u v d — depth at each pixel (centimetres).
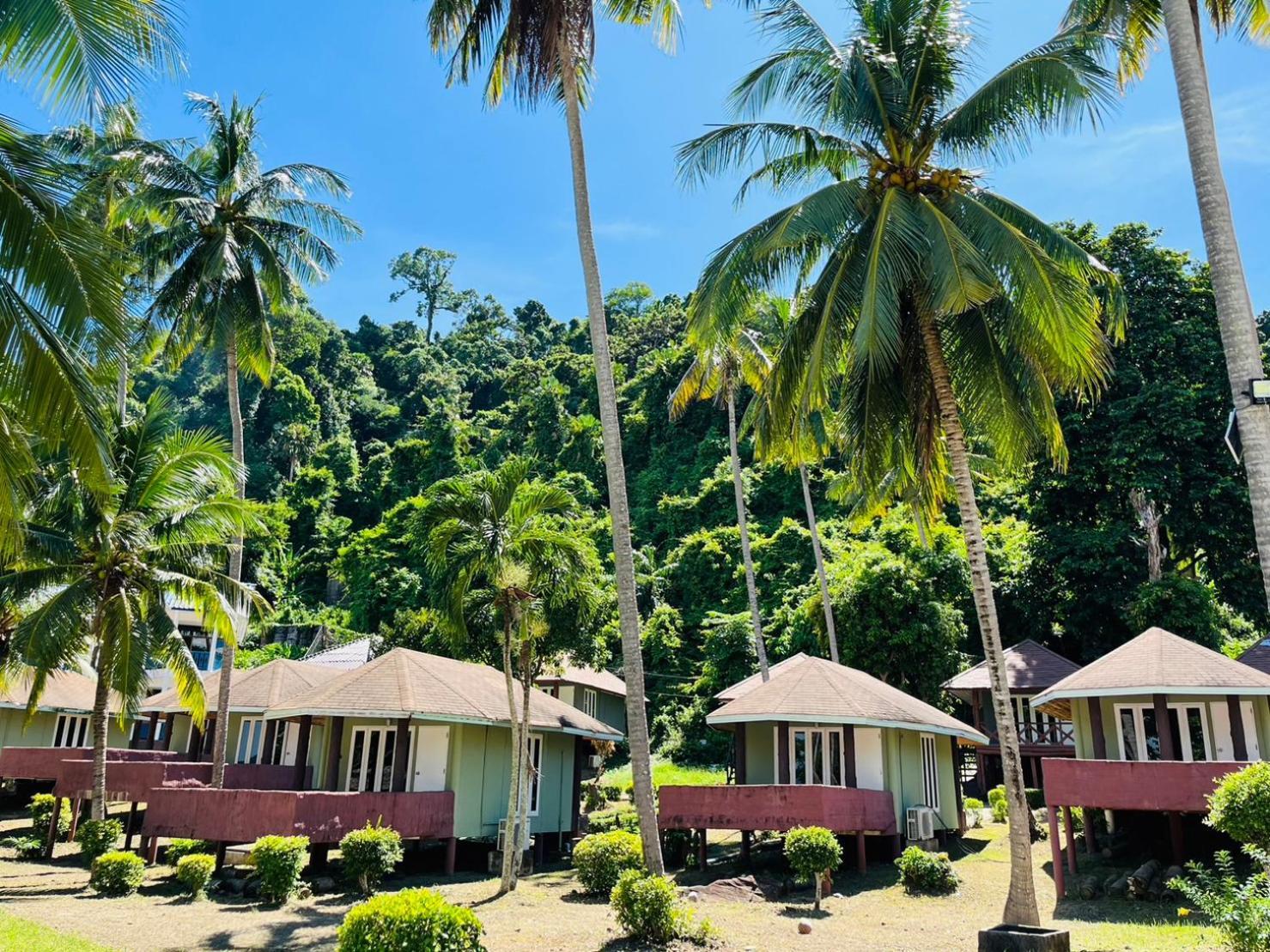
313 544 6819
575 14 1572
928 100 1456
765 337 3072
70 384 998
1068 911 1509
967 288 1245
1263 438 1003
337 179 2516
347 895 1706
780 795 1880
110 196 2284
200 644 5259
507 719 2156
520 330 11475
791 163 1602
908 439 1634
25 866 2080
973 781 3344
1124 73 1609
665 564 5350
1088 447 3111
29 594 1922
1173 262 3316
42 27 942
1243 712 1892
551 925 1449
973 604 3441
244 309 2375
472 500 1772
